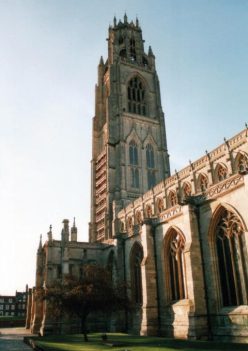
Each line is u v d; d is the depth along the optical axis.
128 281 67.88
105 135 133.38
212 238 46.47
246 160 65.38
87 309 50.03
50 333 70.31
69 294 49.84
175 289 53.56
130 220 101.62
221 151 71.88
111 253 81.12
